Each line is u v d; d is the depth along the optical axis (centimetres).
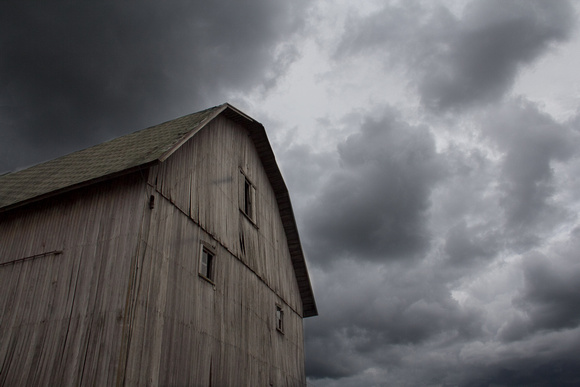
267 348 1456
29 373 853
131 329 831
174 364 935
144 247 923
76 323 866
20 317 937
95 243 951
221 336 1162
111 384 765
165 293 959
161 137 1184
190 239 1109
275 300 1623
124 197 982
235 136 1573
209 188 1280
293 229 1894
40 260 998
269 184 1822
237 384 1192
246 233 1480
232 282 1295
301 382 1714
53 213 1059
